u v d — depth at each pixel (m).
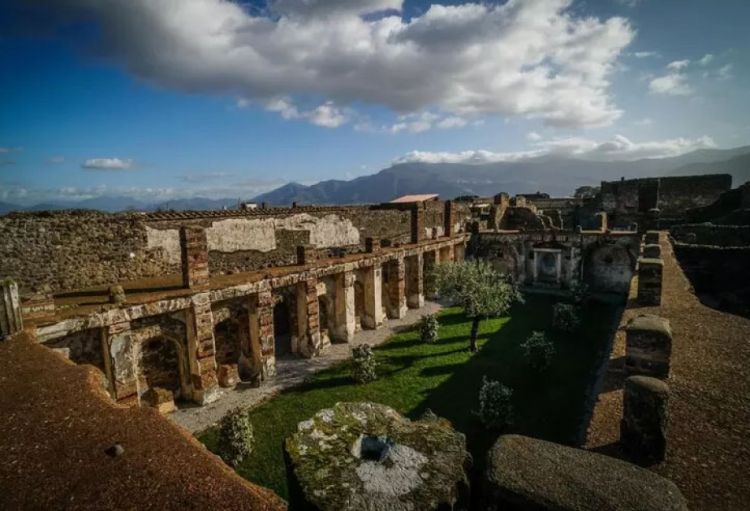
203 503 3.15
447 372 17.64
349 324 21.70
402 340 21.78
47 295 11.38
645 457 5.48
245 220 18.59
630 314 12.11
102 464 3.80
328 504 2.50
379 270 23.81
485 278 20.23
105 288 14.30
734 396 7.07
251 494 3.24
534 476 2.98
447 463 2.89
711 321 11.09
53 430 4.51
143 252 15.74
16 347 7.72
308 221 21.72
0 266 12.48
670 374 7.94
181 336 14.65
